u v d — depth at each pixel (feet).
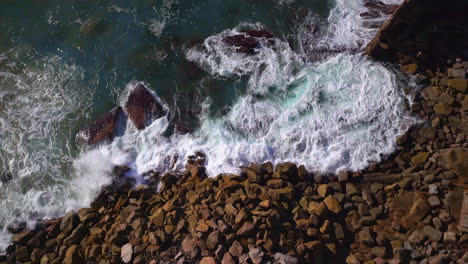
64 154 25.62
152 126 26.12
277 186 21.99
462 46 25.09
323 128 24.85
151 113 26.55
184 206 21.81
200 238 19.89
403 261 19.03
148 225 20.97
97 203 23.11
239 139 25.27
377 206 21.29
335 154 23.56
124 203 22.86
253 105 26.50
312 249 19.20
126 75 28.45
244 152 24.40
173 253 20.04
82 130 26.30
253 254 18.99
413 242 19.49
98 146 25.62
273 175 22.68
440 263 18.54
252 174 22.62
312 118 25.39
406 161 22.77
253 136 25.38
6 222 23.18
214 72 28.07
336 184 22.20
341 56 27.66
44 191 24.23
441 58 25.23
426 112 24.12
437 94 24.34
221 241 19.71
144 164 24.81
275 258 19.07
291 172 22.76
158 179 24.08
